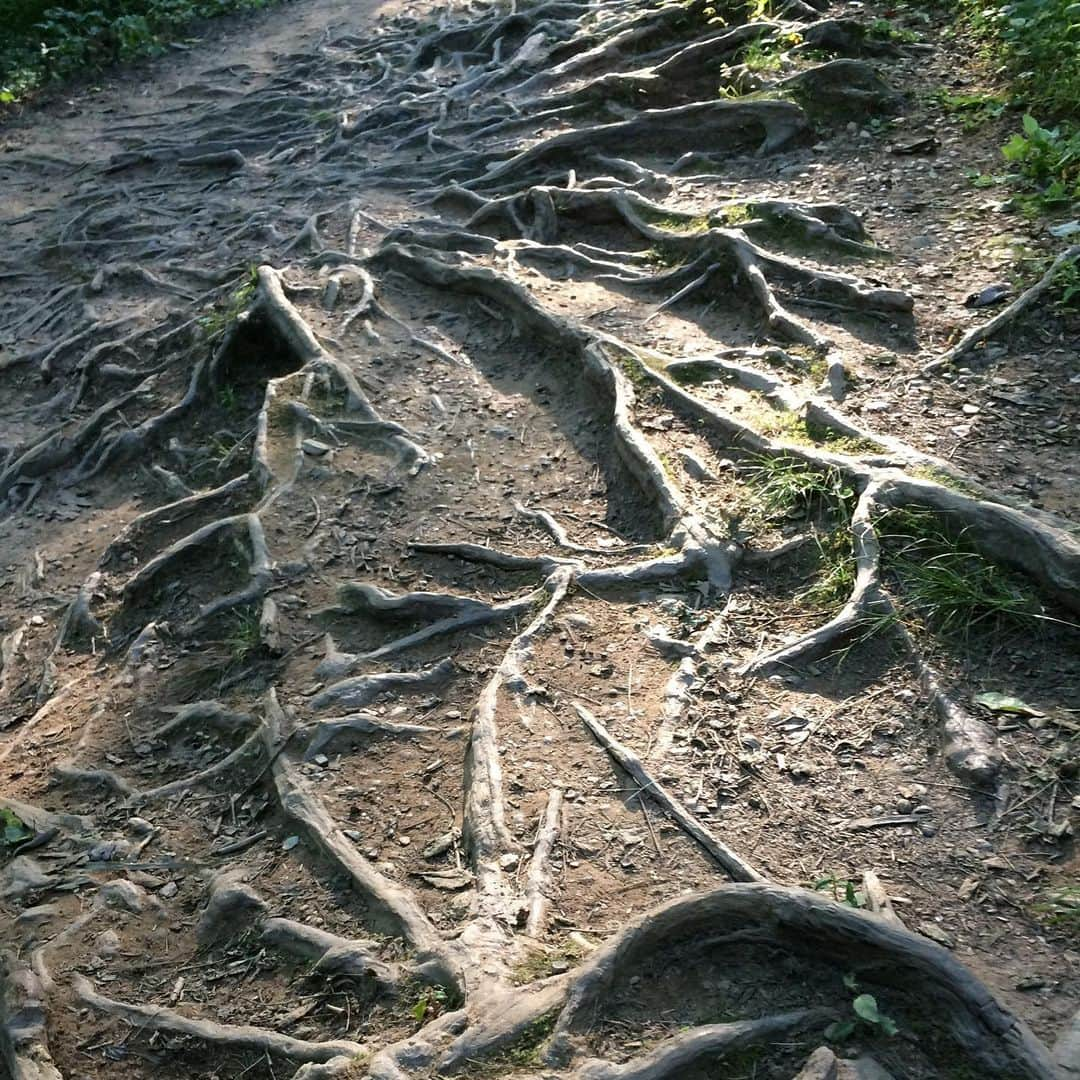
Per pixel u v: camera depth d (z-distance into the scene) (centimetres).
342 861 400
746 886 338
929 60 929
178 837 447
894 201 772
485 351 731
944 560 472
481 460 626
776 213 744
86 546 686
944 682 430
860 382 595
